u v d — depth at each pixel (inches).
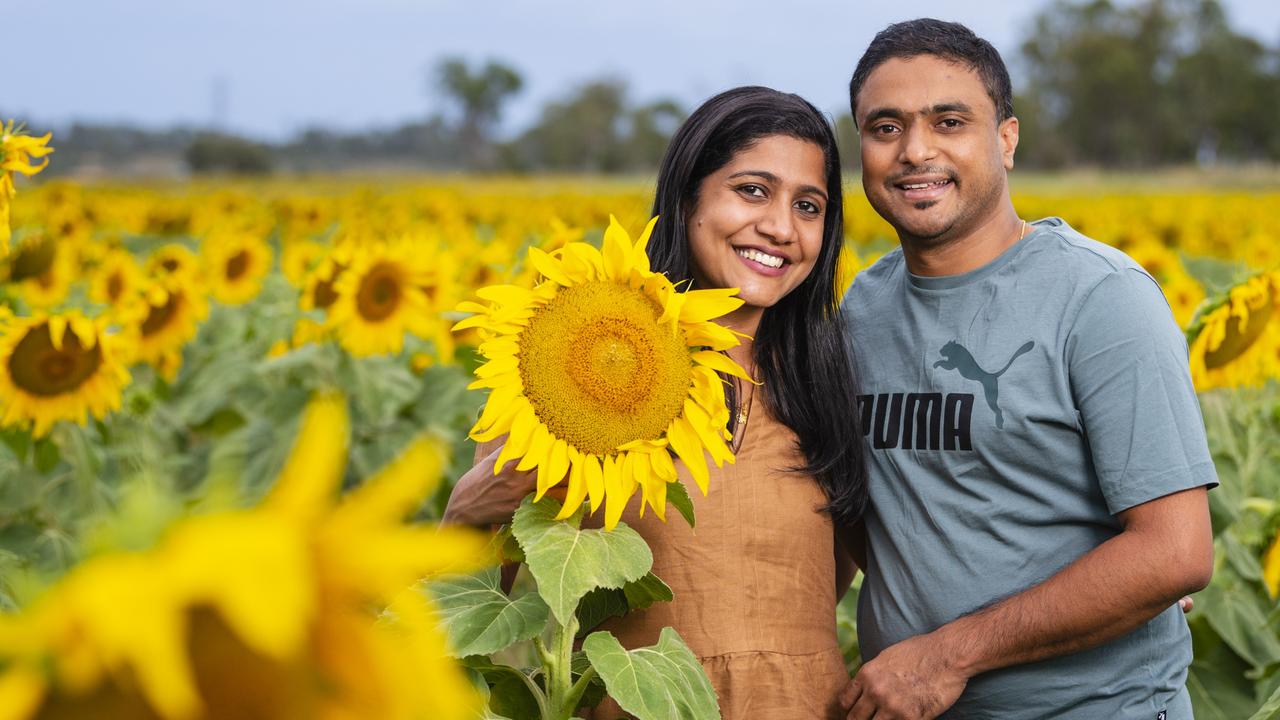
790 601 93.7
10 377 159.5
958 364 98.3
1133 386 90.3
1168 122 3272.6
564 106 3501.5
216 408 225.5
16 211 456.8
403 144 3432.6
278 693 24.0
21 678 22.3
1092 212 667.4
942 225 98.9
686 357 75.8
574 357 73.1
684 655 78.4
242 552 22.0
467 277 247.8
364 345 205.2
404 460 23.8
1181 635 100.1
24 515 158.6
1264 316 146.3
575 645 93.6
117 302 242.4
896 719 92.4
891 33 103.3
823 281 100.1
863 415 104.0
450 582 81.9
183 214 537.6
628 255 74.5
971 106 98.3
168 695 21.3
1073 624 89.9
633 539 75.9
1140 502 89.6
